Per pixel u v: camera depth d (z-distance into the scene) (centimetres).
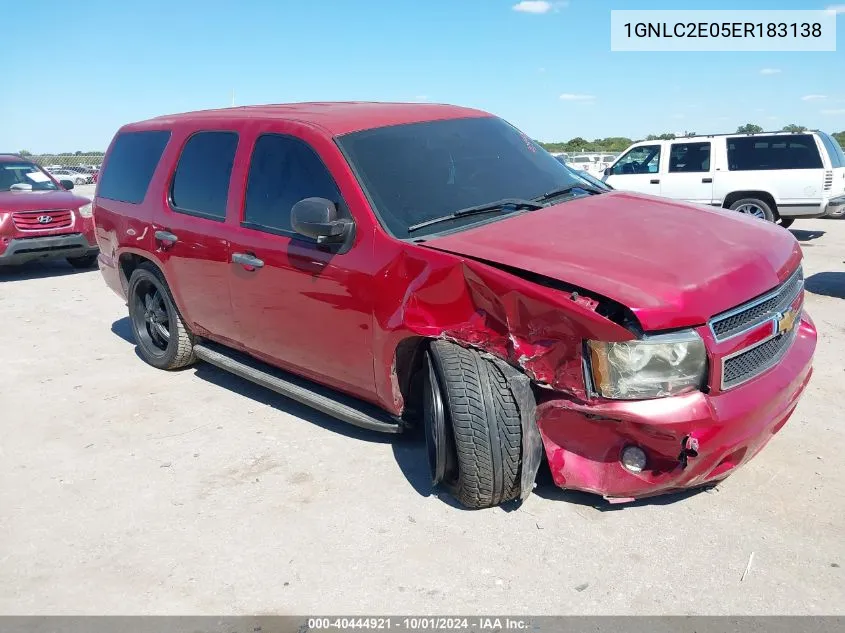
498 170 427
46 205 1032
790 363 339
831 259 1022
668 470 300
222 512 369
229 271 457
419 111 462
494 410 319
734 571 300
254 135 455
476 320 328
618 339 286
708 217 379
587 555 315
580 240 337
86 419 496
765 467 378
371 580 308
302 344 419
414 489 379
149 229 534
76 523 367
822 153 1228
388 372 367
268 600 300
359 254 371
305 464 413
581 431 309
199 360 598
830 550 310
